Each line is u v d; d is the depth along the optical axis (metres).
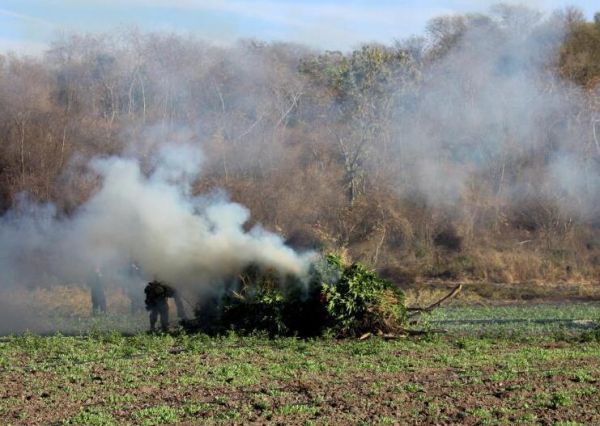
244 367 18.89
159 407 15.09
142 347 22.41
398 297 23.80
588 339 23.86
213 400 15.86
